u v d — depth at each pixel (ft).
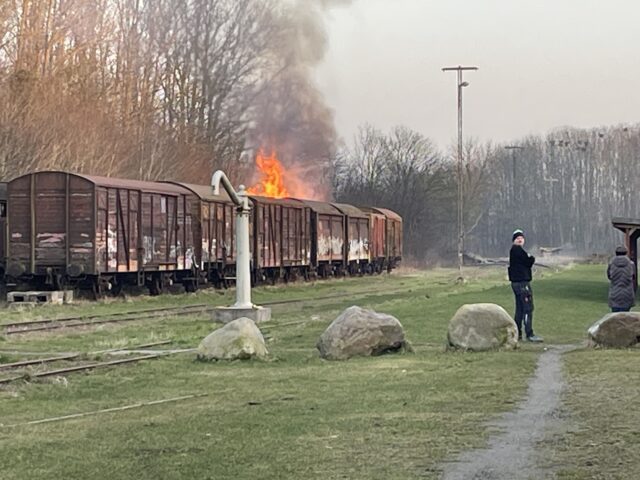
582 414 40.01
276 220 185.57
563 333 79.41
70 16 196.65
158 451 35.76
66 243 129.39
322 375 57.11
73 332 91.76
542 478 29.55
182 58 272.92
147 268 142.20
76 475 32.30
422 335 79.41
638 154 472.85
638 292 130.82
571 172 481.05
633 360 57.31
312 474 31.09
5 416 46.19
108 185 132.36
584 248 475.72
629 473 29.91
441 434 36.78
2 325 95.45
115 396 52.54
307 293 162.61
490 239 479.41
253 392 51.47
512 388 48.34
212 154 262.47
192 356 70.13
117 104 212.64
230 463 33.12
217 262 164.96
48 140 168.76
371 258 244.83
